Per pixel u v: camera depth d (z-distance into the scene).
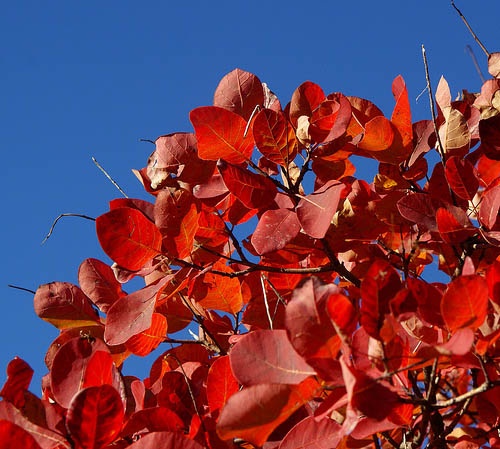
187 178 1.81
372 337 1.54
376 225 1.81
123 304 1.75
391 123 1.80
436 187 1.79
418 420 1.71
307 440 1.61
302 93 1.82
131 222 1.75
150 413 1.67
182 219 1.77
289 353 1.58
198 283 1.87
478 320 1.55
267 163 1.86
